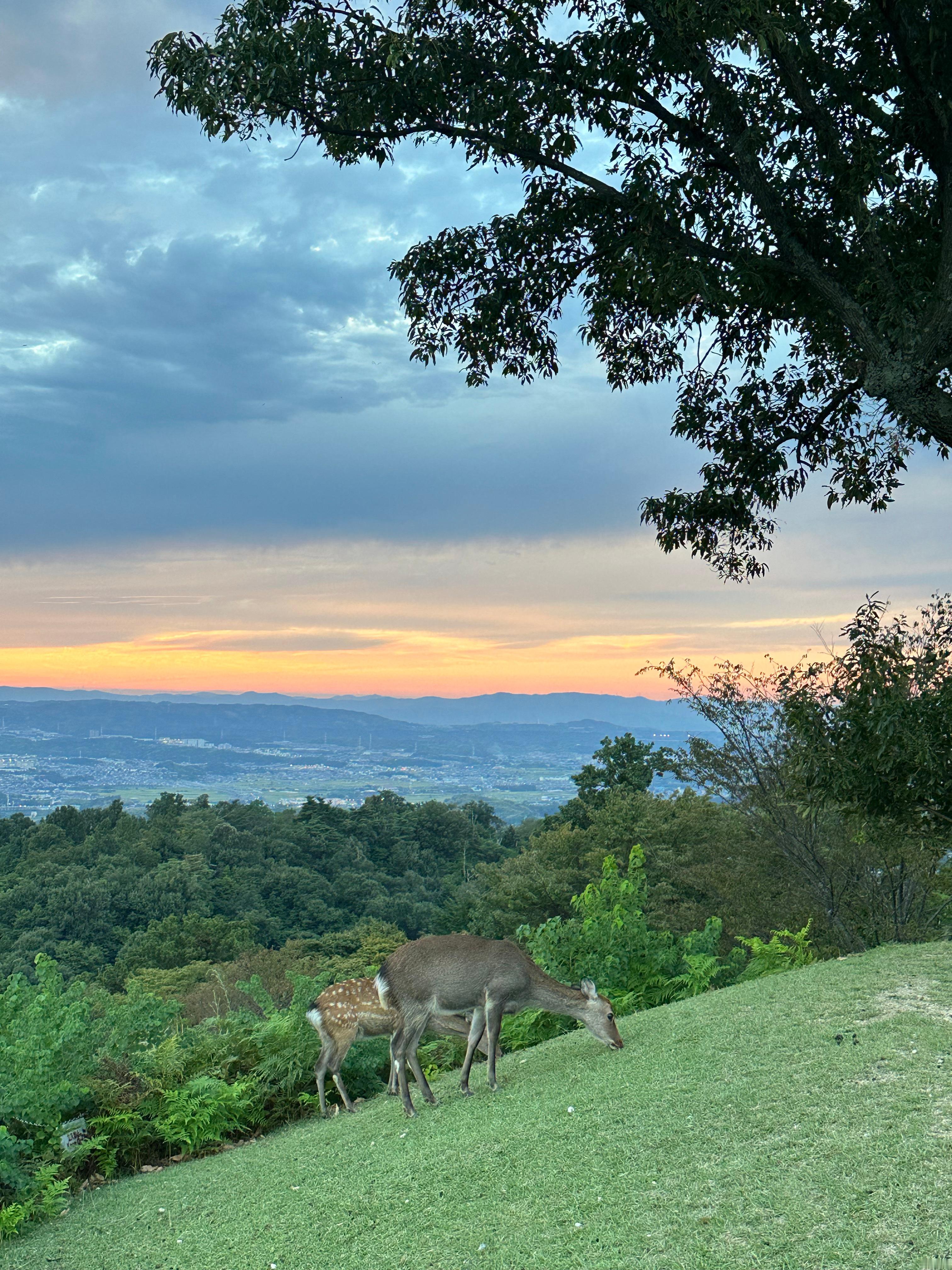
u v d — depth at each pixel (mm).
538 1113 5508
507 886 38000
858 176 8008
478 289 10688
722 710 13742
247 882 95750
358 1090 8391
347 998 7582
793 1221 3555
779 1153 4148
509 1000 6605
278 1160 6273
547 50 8781
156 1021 8359
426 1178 4934
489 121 8789
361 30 8492
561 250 10305
